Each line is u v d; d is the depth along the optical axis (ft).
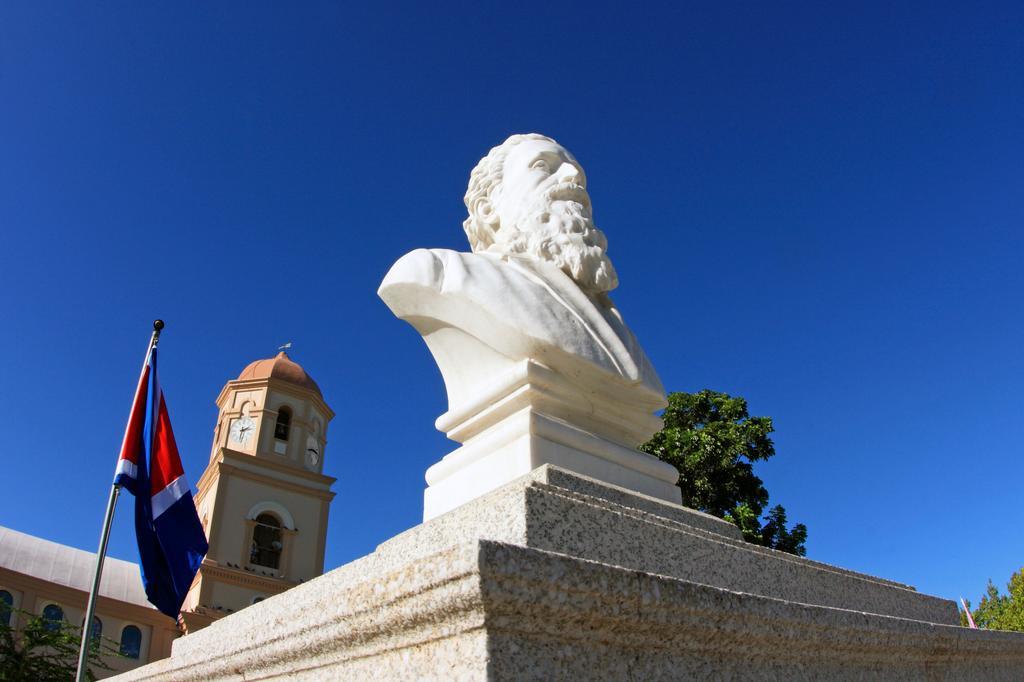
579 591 4.63
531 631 4.54
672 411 43.88
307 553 79.82
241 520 77.66
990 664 9.90
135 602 72.38
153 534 27.25
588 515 6.34
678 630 5.27
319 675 6.03
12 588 64.59
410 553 7.00
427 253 9.59
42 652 60.44
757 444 41.78
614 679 4.89
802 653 6.52
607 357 9.15
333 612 5.65
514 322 8.70
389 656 5.21
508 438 8.33
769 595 7.51
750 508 39.04
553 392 8.75
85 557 74.74
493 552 4.34
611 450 8.77
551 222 10.42
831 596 8.33
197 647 8.85
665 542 6.81
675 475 9.48
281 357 96.27
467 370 9.63
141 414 27.86
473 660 4.37
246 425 87.45
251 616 8.32
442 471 9.09
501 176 11.64
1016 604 67.62
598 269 10.23
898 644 7.77
